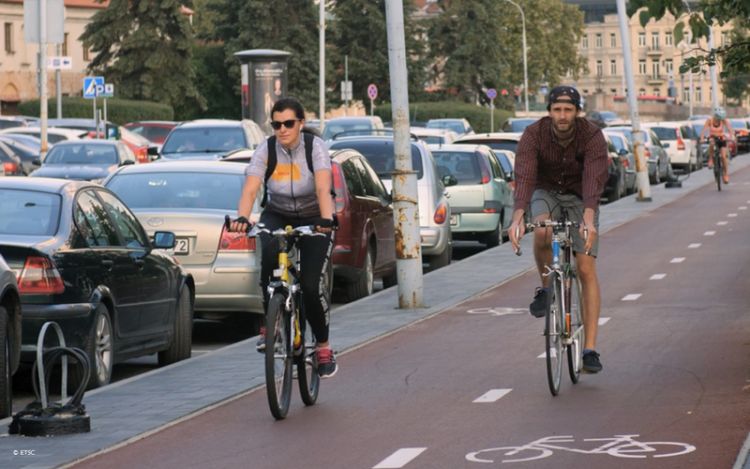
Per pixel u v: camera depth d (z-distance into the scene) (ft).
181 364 97.96
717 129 319.06
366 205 144.77
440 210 169.58
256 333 126.72
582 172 82.74
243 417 77.51
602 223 226.99
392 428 73.20
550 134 82.07
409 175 128.26
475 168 198.18
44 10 267.59
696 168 453.99
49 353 75.87
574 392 82.38
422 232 168.25
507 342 105.09
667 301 127.65
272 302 75.25
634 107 284.41
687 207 262.47
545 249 83.56
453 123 495.41
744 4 93.91
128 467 65.46
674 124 447.83
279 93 382.63
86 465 66.03
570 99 81.10
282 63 382.83
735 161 501.56
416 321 119.14
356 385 87.51
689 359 93.97
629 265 162.09
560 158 82.58
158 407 80.48
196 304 115.34
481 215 196.75
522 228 81.51
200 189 121.60
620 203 280.10
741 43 108.88
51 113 598.34
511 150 246.06
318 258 78.84
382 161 171.73
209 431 73.77
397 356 99.45
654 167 363.97
